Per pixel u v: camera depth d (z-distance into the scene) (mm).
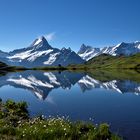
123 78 131500
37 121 25750
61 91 74938
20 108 35188
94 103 49344
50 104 47906
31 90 78188
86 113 38438
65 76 170375
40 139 19891
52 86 93875
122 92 70062
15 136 20500
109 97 59500
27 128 22047
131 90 74938
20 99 55938
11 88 85125
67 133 20688
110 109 42125
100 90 76938
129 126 29516
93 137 20281
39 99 55844
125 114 37281
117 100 53875
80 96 62031
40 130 21203
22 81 121812
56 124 23000
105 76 158625
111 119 33781
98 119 33906
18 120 27391
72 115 36969
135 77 137875
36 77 159125
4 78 145500
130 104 47688
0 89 81562
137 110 40750
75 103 49500
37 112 38844
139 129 28000
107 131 21250
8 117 27938
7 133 21047
